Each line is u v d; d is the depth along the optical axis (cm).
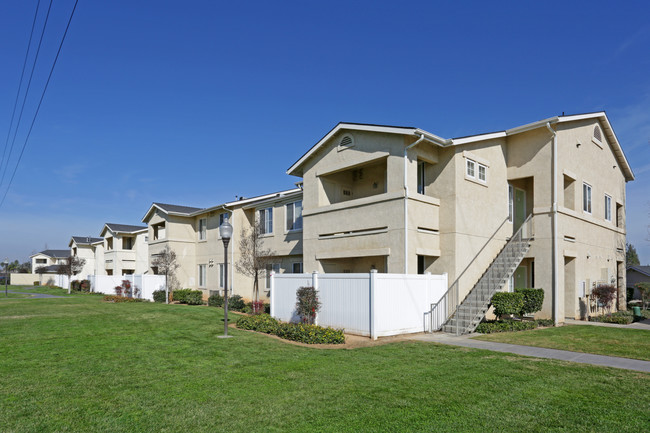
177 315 1870
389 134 1600
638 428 559
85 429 561
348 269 1936
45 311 2028
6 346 1117
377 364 912
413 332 1377
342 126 1758
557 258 1673
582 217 1891
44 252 7212
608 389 723
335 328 1391
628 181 2609
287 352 1050
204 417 601
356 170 1997
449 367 881
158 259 3019
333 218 1786
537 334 1355
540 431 550
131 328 1459
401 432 546
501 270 1623
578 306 1848
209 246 3058
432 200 1619
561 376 808
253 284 2452
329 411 621
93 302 2677
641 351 1066
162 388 738
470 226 1661
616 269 2358
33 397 689
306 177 1967
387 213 1565
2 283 7331
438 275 1494
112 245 4484
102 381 782
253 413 615
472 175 1700
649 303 2619
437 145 1630
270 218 2545
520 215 1997
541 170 1752
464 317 1458
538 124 1728
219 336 1302
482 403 653
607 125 2141
